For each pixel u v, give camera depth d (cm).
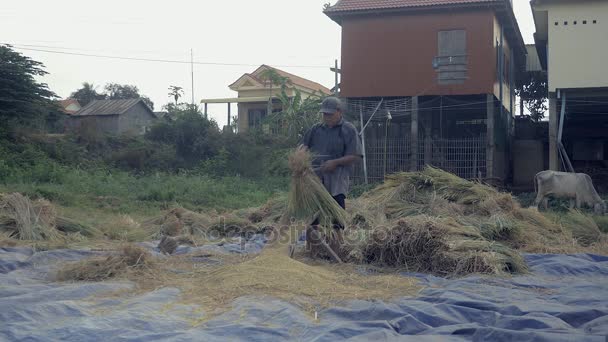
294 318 409
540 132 2830
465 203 998
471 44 2155
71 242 860
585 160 2688
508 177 2686
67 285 509
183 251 744
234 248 780
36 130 2617
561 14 1964
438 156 2181
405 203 1016
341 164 694
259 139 2775
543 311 430
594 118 2530
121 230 983
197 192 1848
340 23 2298
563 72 1961
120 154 2748
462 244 630
